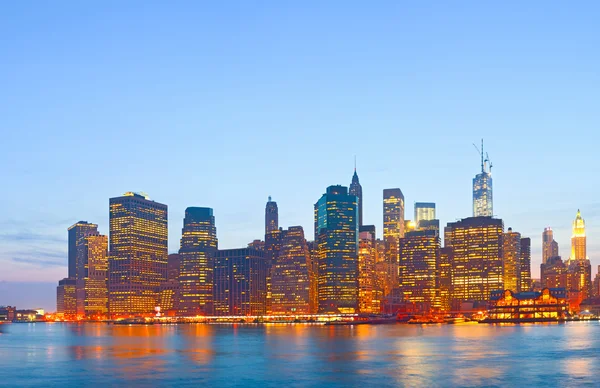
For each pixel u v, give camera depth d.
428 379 183.12
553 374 190.62
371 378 186.62
